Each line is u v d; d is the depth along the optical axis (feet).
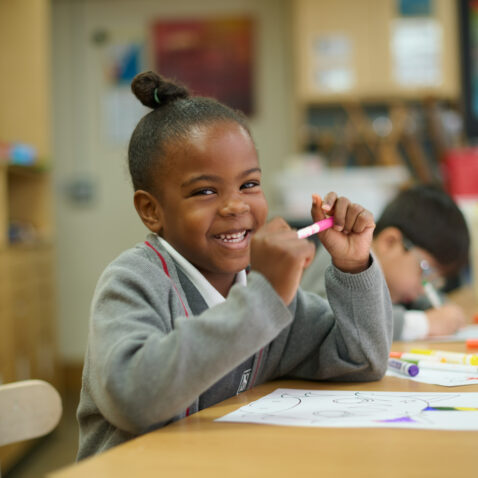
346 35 11.00
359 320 2.69
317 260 4.65
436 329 4.13
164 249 2.74
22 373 8.53
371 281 2.70
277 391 2.56
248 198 2.64
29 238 9.47
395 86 11.00
